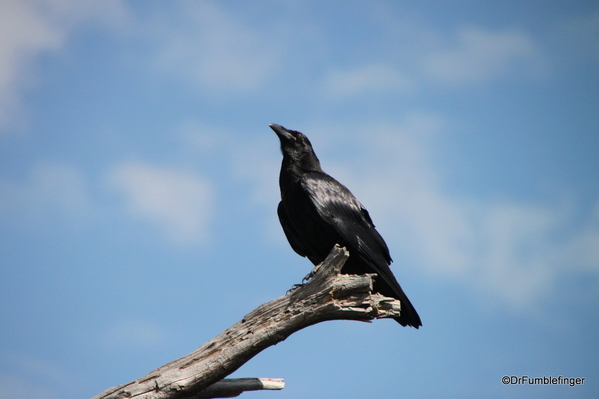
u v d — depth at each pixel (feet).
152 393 34.63
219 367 34.73
